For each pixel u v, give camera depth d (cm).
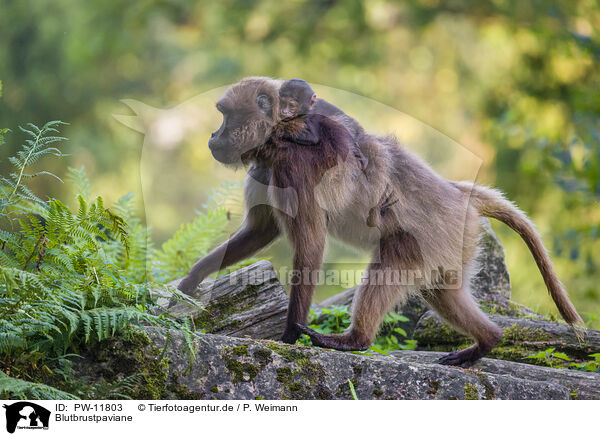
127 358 723
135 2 3616
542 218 2602
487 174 2803
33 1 3444
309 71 3675
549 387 814
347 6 3691
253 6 3709
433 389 776
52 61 3409
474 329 1073
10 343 668
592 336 1145
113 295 759
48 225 770
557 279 1130
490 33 3519
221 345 758
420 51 3700
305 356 770
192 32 3769
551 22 3111
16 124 3272
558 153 2106
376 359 793
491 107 3422
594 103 2166
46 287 699
